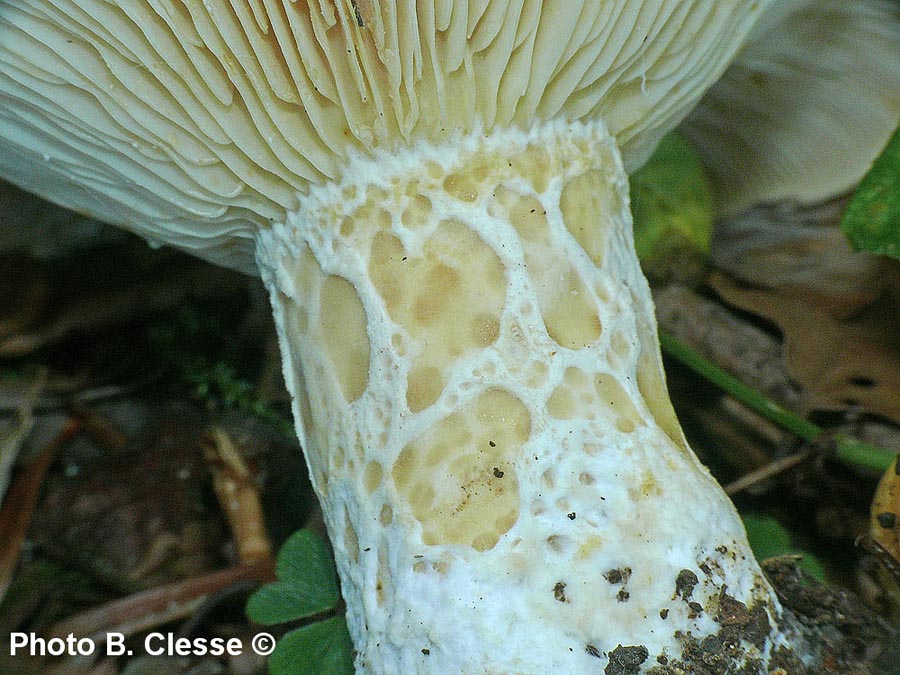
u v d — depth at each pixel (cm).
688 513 6
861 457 8
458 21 5
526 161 6
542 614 5
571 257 6
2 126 6
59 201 8
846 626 6
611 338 6
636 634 5
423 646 5
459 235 6
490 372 6
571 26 6
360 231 6
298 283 6
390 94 6
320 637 7
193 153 6
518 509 5
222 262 8
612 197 7
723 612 5
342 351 6
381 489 6
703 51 7
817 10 8
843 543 8
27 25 5
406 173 6
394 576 6
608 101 7
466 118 6
